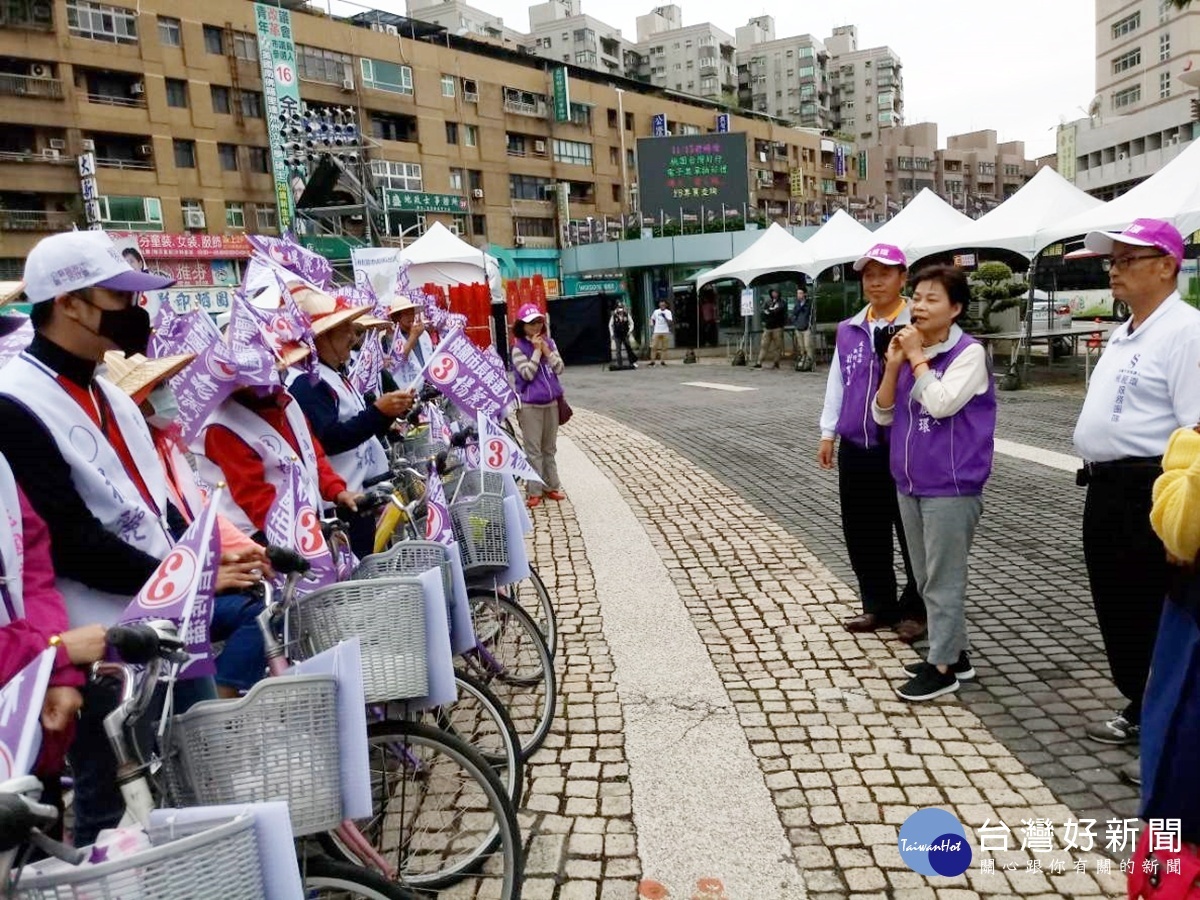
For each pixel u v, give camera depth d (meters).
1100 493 3.32
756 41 112.81
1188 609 2.15
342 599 2.56
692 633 4.98
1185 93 63.47
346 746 2.06
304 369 4.04
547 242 51.16
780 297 21.55
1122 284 3.24
